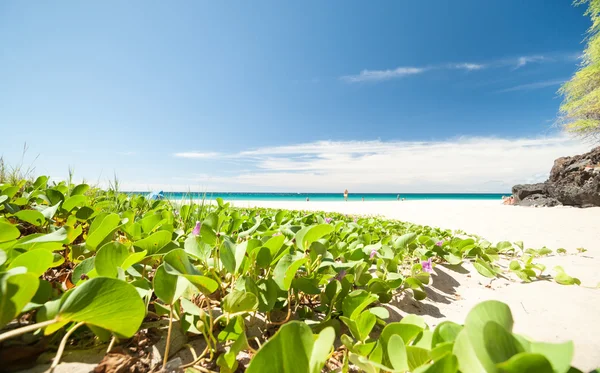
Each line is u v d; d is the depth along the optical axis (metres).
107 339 1.01
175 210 4.27
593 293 2.49
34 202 3.10
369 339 1.43
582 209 11.70
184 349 1.18
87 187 3.18
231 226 2.75
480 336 0.68
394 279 2.02
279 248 1.66
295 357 0.75
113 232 1.61
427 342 1.00
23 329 0.74
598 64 15.82
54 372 0.92
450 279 2.83
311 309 1.71
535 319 1.96
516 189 18.38
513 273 3.20
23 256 0.99
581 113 17.33
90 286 0.81
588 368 1.39
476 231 6.95
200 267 1.70
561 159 16.58
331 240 3.15
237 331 1.19
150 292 1.27
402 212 12.98
